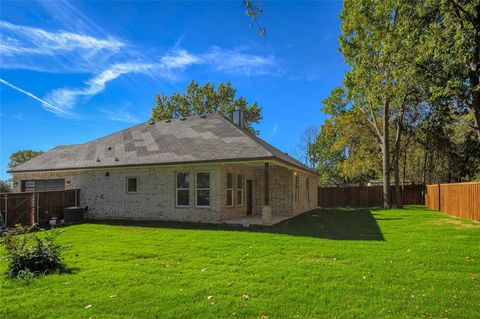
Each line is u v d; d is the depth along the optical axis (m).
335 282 6.18
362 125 30.31
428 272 6.86
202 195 15.54
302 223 15.26
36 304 5.34
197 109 44.38
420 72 16.75
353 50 24.41
